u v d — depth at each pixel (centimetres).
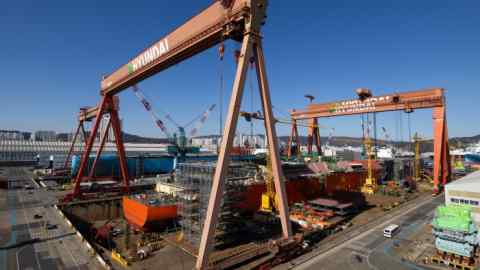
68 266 2378
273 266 2506
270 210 4394
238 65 2394
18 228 3394
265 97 2644
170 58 3209
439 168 5978
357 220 4128
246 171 3484
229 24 2459
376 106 6425
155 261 2600
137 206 3797
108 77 4803
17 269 2306
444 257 2602
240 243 3058
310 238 3247
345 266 2519
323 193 5903
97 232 3553
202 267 2166
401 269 2466
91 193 5534
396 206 5109
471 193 3400
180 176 3478
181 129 8475
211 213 2216
